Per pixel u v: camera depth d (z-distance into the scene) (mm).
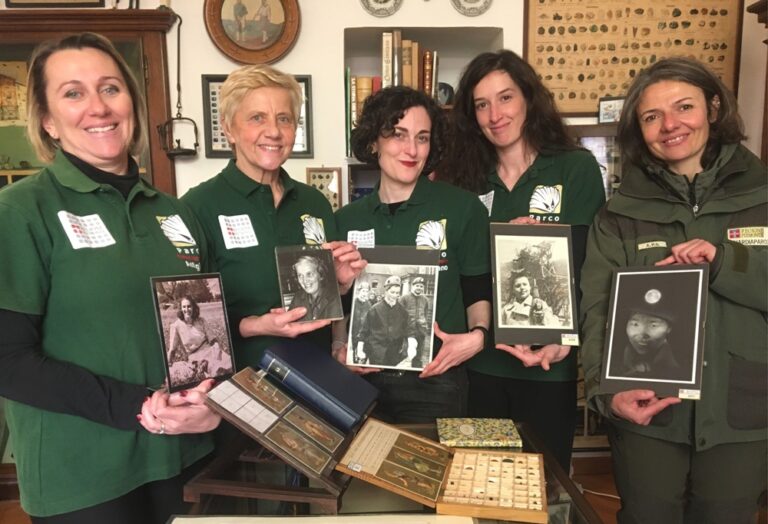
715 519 1296
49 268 963
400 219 1503
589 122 2539
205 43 2393
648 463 1320
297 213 1477
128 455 1022
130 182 1112
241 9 2350
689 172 1369
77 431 986
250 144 1340
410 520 820
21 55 2338
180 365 984
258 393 985
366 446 993
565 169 1670
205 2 2326
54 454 978
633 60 2508
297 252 1257
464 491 879
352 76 2674
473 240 1505
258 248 1381
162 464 1076
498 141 1715
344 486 886
